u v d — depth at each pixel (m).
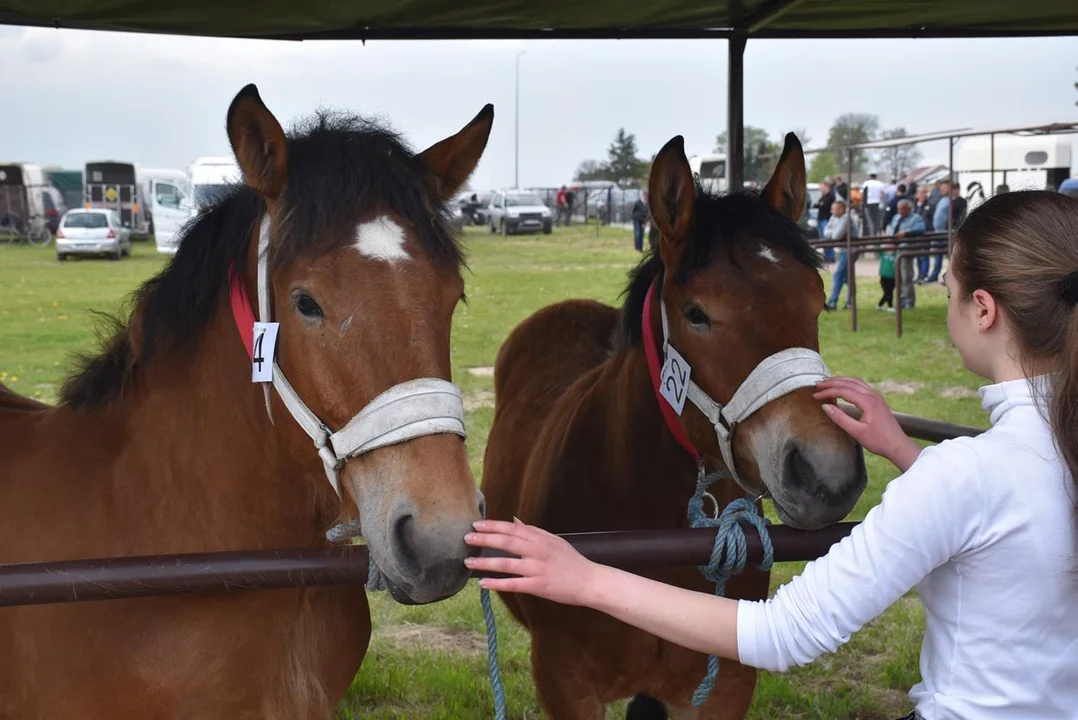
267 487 1.84
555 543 1.47
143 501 1.87
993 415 1.39
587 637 2.47
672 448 2.39
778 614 1.39
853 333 11.30
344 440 1.58
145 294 1.96
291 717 1.90
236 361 1.80
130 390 1.95
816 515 1.92
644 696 3.02
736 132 3.84
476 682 3.55
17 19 3.26
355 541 2.52
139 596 1.58
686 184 2.19
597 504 2.55
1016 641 1.32
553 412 3.05
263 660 1.84
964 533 1.30
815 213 20.16
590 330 3.82
